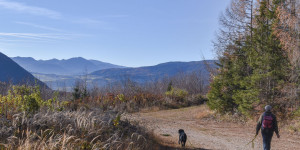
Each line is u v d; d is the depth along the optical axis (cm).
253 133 1484
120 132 898
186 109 3020
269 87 1695
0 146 585
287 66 1639
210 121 2089
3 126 686
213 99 2269
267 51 1720
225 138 1345
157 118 2327
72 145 656
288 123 1540
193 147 1084
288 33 1593
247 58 1961
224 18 2559
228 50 2338
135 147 803
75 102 2008
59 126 771
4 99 856
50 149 600
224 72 2227
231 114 2119
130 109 2836
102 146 706
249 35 2123
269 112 826
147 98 3353
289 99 1620
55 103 1103
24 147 588
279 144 1135
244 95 1838
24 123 739
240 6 2378
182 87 5922
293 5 1598
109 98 2980
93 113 1030
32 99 876
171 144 1123
